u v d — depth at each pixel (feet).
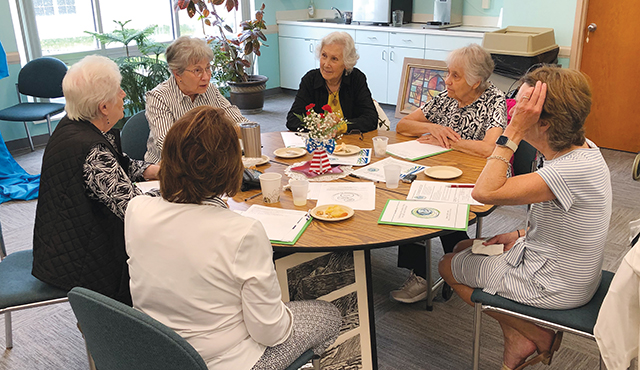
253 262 3.94
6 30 15.30
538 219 5.30
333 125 7.35
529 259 5.41
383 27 19.26
